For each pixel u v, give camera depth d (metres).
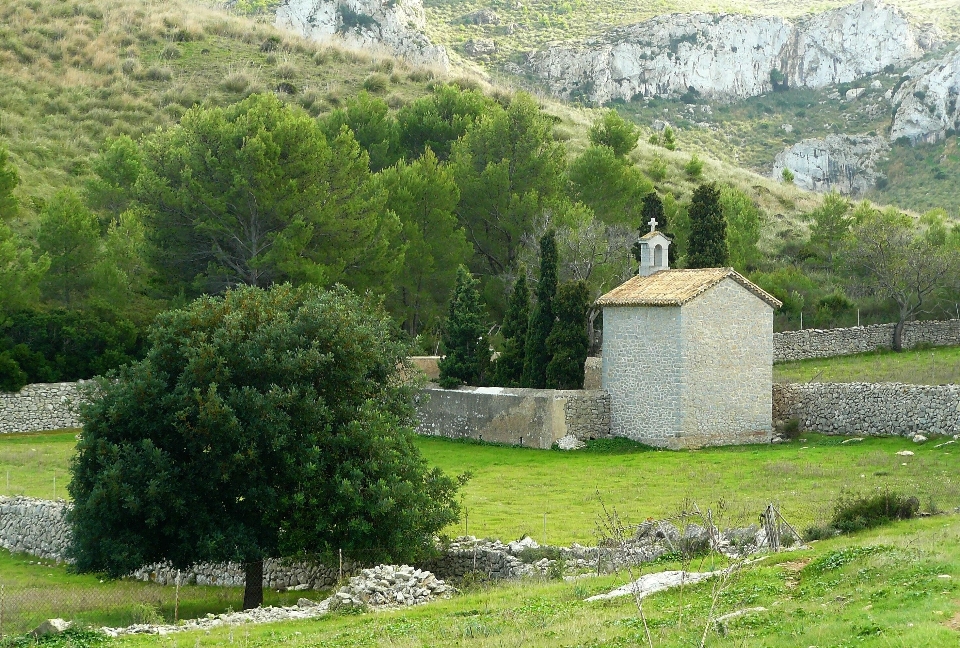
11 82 105.44
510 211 76.62
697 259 64.31
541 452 53.66
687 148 188.75
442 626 23.27
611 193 82.50
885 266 74.12
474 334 61.59
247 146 62.81
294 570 33.72
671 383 53.03
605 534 33.47
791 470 44.47
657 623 20.77
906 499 32.19
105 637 23.95
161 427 31.89
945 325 73.62
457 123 95.94
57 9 126.62
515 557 31.41
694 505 33.50
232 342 32.78
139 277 67.69
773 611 20.61
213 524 31.38
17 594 32.22
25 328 60.12
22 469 48.84
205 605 31.64
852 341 71.31
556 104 141.50
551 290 59.09
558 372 57.62
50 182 86.50
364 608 26.73
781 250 95.44
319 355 32.66
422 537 32.09
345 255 65.81
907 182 168.12
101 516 30.88
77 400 59.59
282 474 32.03
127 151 79.06
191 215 64.31
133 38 124.94
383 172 74.88
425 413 60.06
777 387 56.25
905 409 50.91
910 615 18.42
